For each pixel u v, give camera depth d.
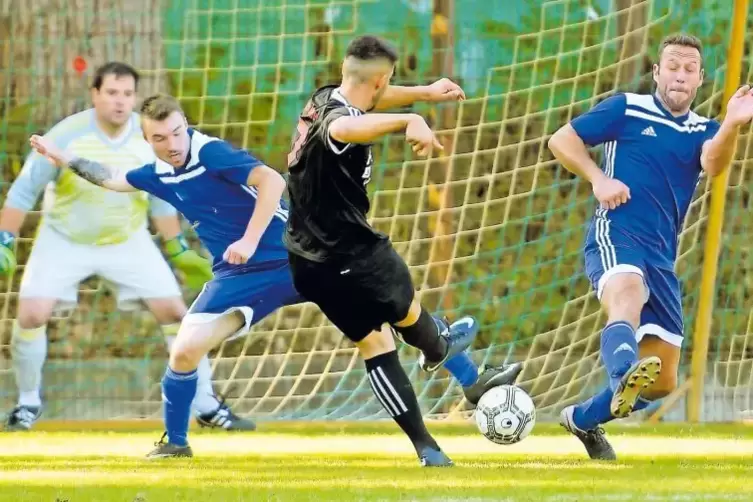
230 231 20.53
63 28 31.94
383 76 16.23
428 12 31.86
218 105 32.44
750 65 30.53
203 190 20.34
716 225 28.64
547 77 31.94
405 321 17.02
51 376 31.17
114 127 27.39
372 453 21.16
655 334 19.30
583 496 13.44
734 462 18.64
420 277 31.48
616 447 22.30
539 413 31.05
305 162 16.27
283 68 32.59
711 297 29.11
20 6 31.86
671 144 19.28
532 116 31.80
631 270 18.50
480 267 31.53
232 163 20.08
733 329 30.53
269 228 20.50
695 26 30.77
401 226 31.48
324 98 16.23
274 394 31.09
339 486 14.55
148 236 27.77
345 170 16.09
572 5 31.94
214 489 14.34
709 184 29.16
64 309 27.44
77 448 22.53
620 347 17.72
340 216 16.27
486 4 31.86
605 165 19.66
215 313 20.19
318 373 31.41
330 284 16.45
